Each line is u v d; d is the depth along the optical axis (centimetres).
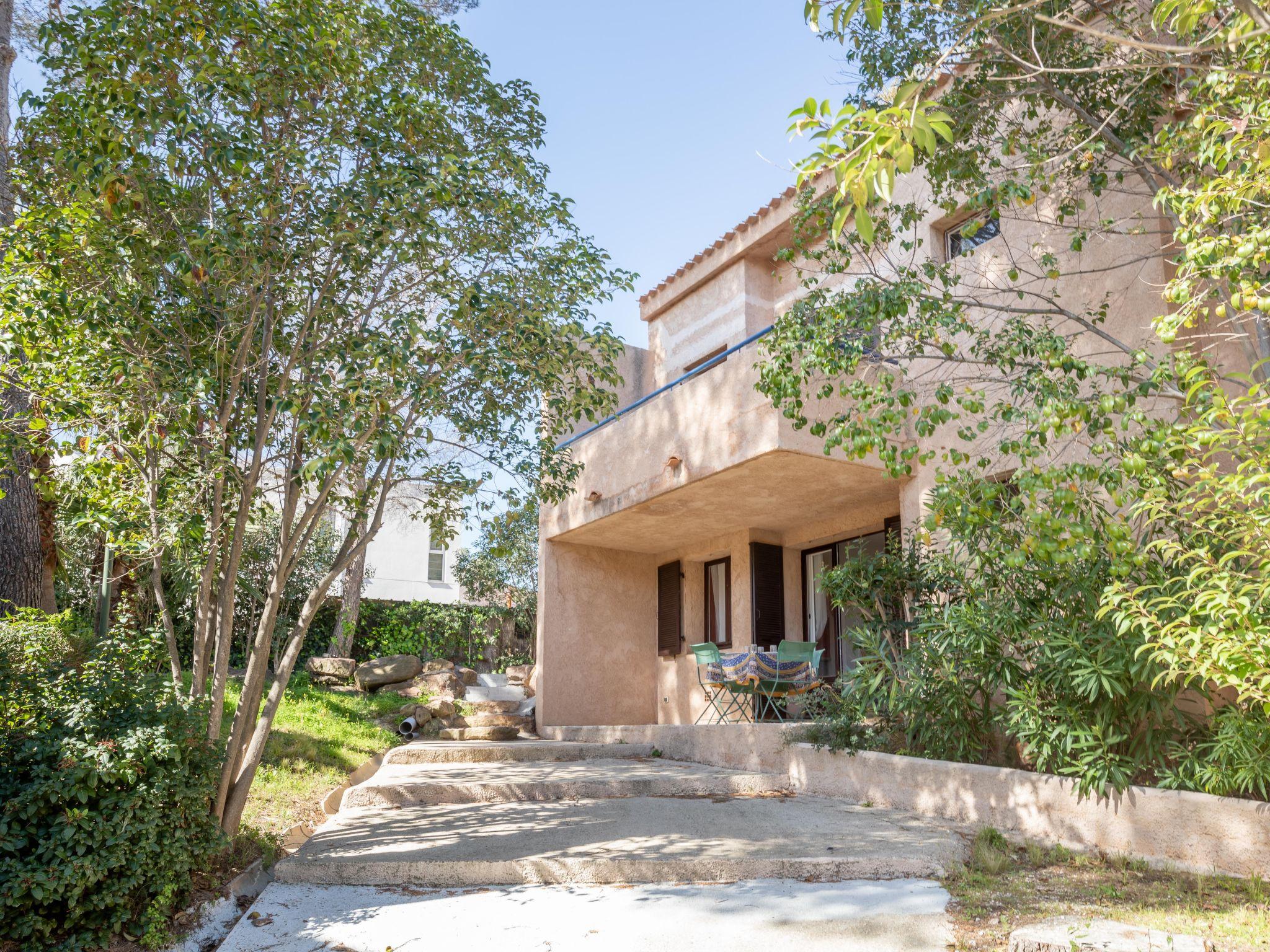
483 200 684
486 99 743
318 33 599
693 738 993
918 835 614
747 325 1280
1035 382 643
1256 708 517
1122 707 596
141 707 527
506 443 764
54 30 562
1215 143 516
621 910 502
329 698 1302
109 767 466
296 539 657
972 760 710
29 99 564
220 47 586
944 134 272
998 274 905
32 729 491
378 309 711
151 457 618
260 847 635
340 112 633
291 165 593
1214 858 523
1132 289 791
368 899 537
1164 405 728
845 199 322
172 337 607
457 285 693
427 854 594
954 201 809
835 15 286
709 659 1045
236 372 602
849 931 457
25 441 635
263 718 633
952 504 563
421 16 708
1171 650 462
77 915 453
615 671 1327
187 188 607
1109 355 785
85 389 587
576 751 1039
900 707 718
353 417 557
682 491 1030
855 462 919
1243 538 451
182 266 577
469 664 2006
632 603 1366
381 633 1933
